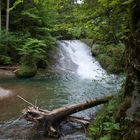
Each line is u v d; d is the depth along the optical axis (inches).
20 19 899.4
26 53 775.7
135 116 144.9
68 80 688.4
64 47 966.4
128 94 170.7
